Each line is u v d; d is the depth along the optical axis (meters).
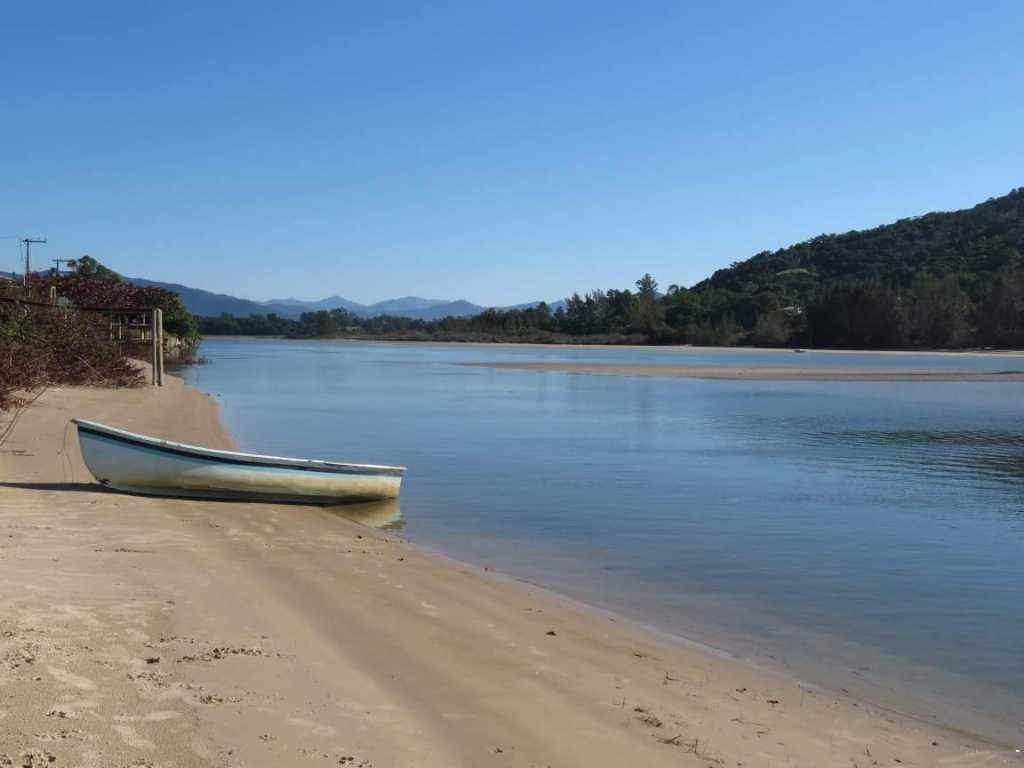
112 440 12.02
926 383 47.81
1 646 5.48
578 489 15.20
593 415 29.03
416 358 84.06
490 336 170.75
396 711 5.28
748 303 152.12
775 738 5.51
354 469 13.15
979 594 9.16
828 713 6.05
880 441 22.69
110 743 4.34
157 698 4.98
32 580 7.23
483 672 6.21
